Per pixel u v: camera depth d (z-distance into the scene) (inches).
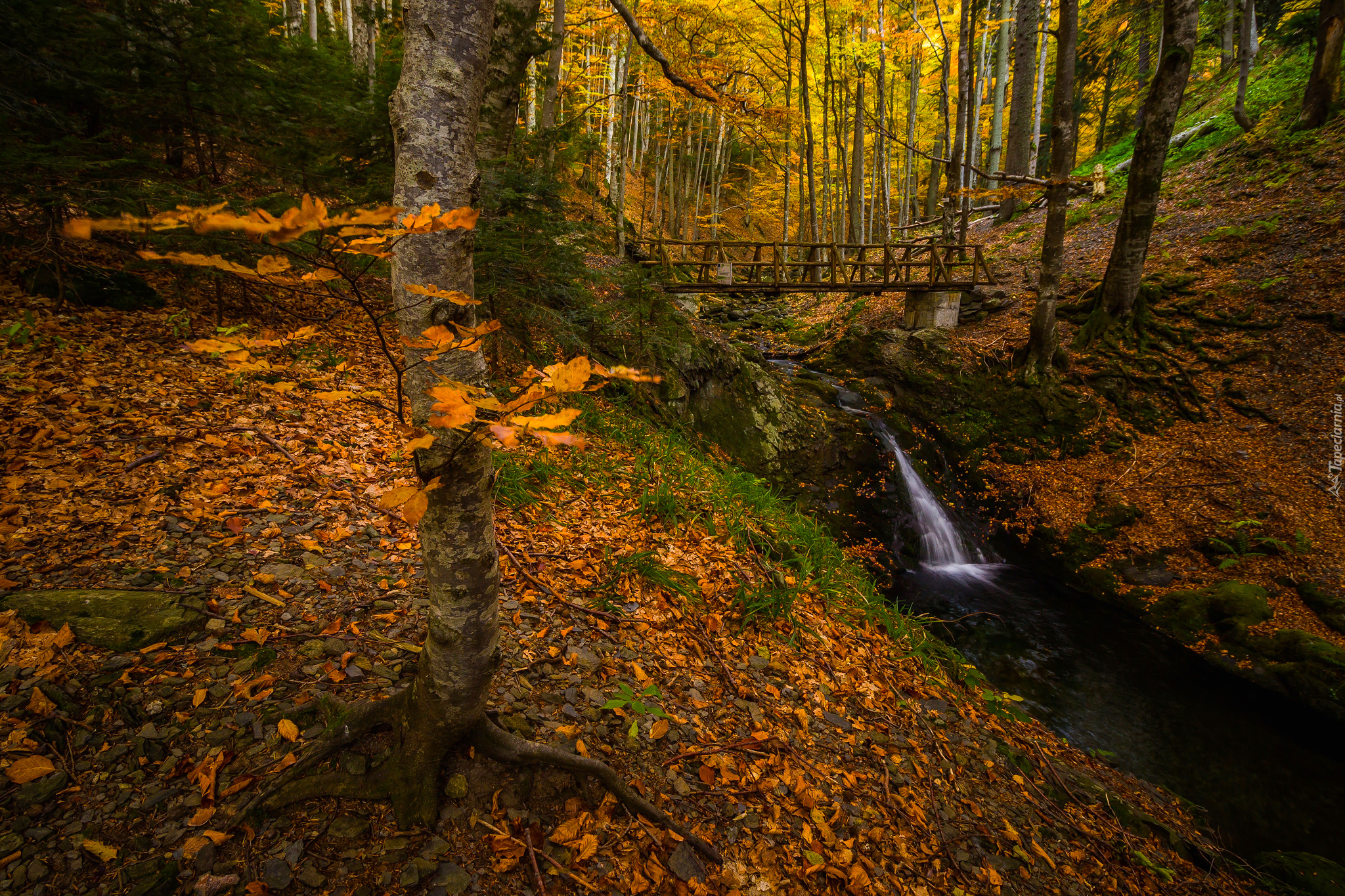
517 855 75.4
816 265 436.8
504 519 153.7
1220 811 168.9
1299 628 235.9
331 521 126.8
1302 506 279.7
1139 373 371.2
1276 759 190.5
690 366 309.9
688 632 139.0
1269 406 326.3
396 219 45.9
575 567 145.6
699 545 181.0
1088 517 322.3
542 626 119.9
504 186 209.5
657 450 239.9
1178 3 340.2
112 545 102.4
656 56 192.4
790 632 155.4
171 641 87.9
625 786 87.0
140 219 24.7
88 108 168.9
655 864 81.8
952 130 965.8
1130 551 298.5
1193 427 341.1
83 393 140.6
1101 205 529.3
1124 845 132.4
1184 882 129.1
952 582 298.2
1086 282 442.9
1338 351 324.5
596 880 77.3
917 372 424.8
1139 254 381.7
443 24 54.4
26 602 84.7
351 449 154.9
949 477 377.4
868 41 678.5
